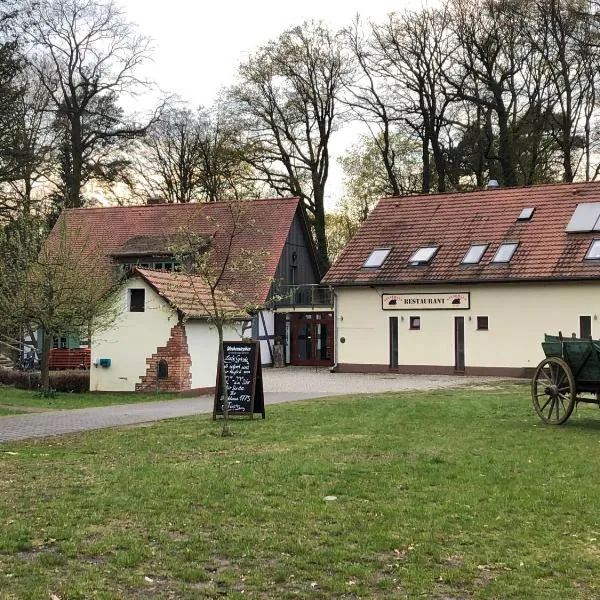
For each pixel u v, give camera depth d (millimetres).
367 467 10688
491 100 42156
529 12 39062
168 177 53281
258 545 7215
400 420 15953
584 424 15336
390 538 7406
